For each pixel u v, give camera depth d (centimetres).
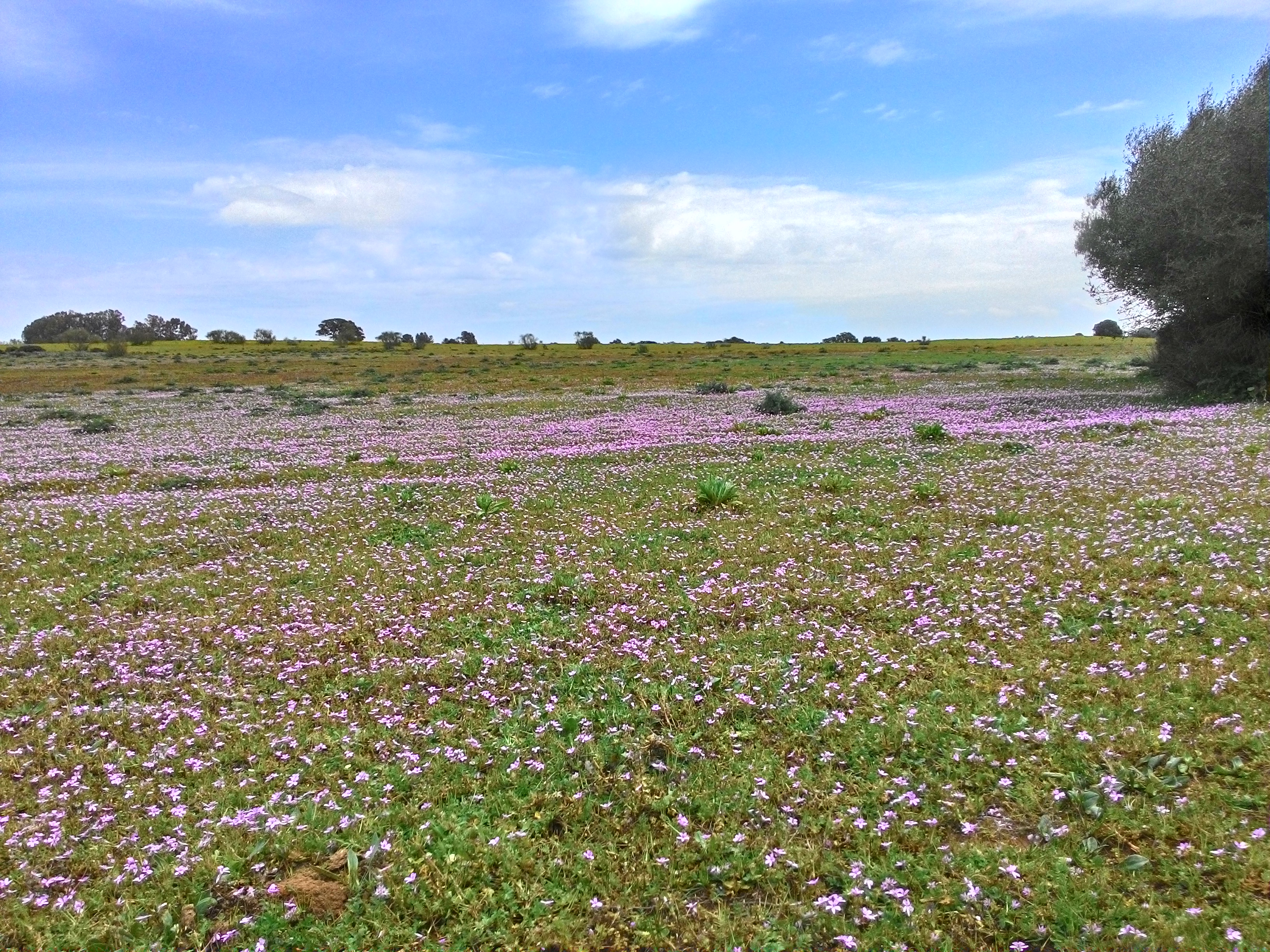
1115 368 4594
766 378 4941
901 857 440
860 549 1012
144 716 663
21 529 1368
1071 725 554
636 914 417
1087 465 1420
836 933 393
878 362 6334
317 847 477
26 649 816
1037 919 387
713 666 692
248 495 1608
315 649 791
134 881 455
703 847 457
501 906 427
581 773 547
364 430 2816
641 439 2262
